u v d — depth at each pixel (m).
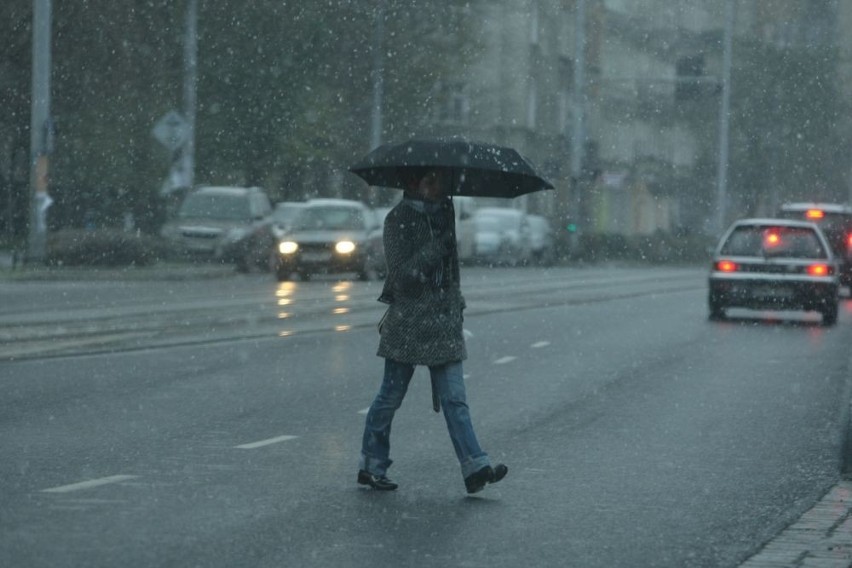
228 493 23.67
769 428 32.50
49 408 33.41
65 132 121.81
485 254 132.38
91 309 63.69
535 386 39.56
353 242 93.19
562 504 23.44
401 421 32.44
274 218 111.75
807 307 64.62
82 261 95.31
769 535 21.22
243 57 131.12
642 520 22.22
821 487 25.34
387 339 23.94
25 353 45.31
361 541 20.30
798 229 65.94
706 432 31.78
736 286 64.88
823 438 31.14
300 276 97.88
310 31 133.38
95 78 122.19
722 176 166.75
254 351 47.00
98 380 38.78
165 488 23.98
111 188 123.88
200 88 130.00
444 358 23.80
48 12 92.44
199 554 19.19
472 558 19.39
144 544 19.73
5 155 125.62
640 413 34.59
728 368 44.81
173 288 81.94
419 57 145.75
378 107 134.88
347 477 25.41
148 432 30.12
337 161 142.38
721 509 23.22
